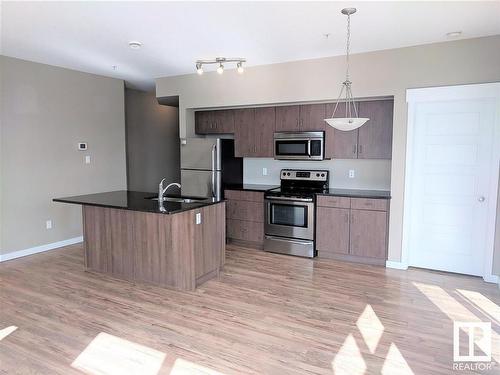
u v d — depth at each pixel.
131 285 3.83
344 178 5.24
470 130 3.93
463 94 3.84
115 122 6.05
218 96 5.39
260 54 4.43
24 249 4.89
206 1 2.82
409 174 4.20
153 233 3.79
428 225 4.26
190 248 3.65
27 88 4.80
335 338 2.75
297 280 3.98
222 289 3.72
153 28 3.47
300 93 4.77
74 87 5.38
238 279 4.01
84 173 5.61
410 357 2.49
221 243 4.16
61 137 5.26
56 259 4.73
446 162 4.09
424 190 4.24
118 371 2.34
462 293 3.59
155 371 2.34
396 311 3.20
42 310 3.22
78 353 2.55
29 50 4.28
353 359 2.47
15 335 2.79
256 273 4.20
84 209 4.22
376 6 2.92
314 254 4.80
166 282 3.77
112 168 6.05
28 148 4.86
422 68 4.02
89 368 2.37
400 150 4.21
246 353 2.55
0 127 4.55
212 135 6.19
